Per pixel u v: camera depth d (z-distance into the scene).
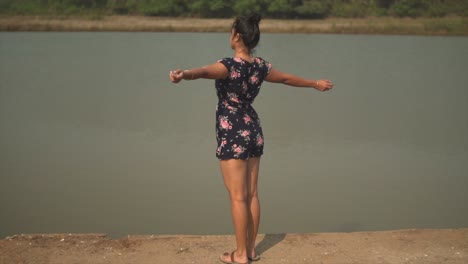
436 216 6.84
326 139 10.46
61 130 10.93
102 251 4.29
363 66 19.31
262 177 8.38
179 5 40.28
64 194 7.55
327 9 40.84
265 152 9.68
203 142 10.16
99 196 7.47
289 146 10.02
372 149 9.85
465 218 6.75
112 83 15.84
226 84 3.66
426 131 11.06
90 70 18.00
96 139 10.30
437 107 13.23
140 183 8.02
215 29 34.78
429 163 9.05
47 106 13.01
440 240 4.57
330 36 32.19
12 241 4.44
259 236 4.62
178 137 10.48
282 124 11.57
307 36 31.91
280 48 25.03
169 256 4.20
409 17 40.31
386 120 11.94
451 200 7.40
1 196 7.43
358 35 33.41
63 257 4.16
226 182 3.77
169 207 7.09
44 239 4.50
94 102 13.41
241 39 3.67
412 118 12.12
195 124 11.44
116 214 6.85
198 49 23.52
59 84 15.66
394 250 4.37
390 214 6.92
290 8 39.81
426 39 30.58
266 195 7.62
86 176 8.29
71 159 9.12
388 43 27.86
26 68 18.39
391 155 9.51
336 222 6.65
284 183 8.09
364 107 13.19
